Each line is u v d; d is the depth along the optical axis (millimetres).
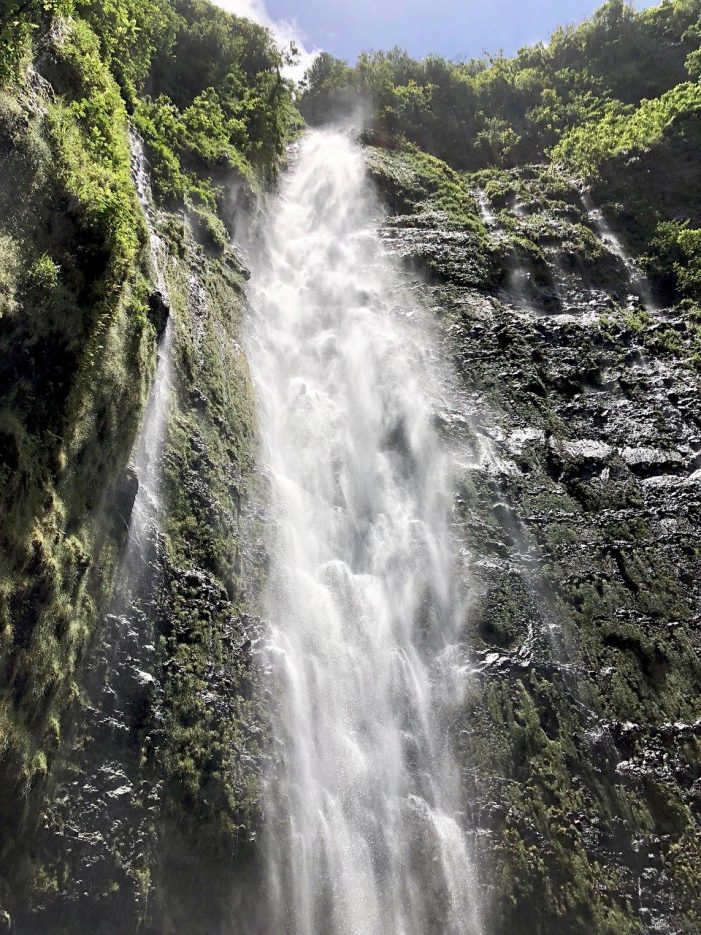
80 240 7488
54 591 6598
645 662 11555
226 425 11516
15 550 6066
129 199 9102
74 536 7168
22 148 6914
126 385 8203
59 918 6293
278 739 8766
